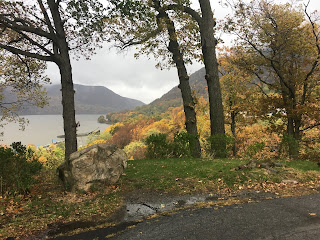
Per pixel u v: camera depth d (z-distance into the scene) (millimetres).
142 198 5594
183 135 11648
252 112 18578
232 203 4867
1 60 12500
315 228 3395
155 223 3988
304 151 13477
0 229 3984
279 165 7934
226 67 21547
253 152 10898
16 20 10078
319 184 6105
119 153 6840
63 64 10875
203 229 3578
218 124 12273
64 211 4777
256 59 17281
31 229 4008
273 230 3406
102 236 3619
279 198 5008
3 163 5652
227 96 22141
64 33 11164
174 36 13109
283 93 17078
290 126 17031
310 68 16312
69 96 11016
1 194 5527
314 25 15242
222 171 7410
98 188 6109
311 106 15516
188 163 9102
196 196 5594
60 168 6367
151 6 13086
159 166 8812
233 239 3209
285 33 15570
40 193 6012
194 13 13195
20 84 13188
